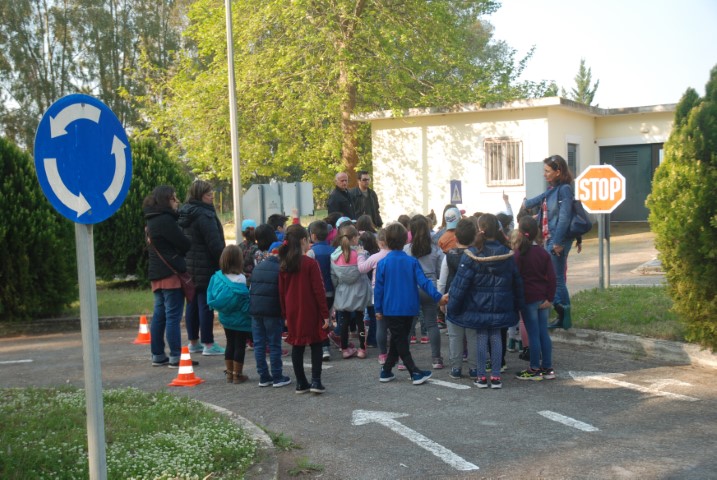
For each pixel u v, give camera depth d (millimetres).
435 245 9250
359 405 6988
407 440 5855
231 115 16094
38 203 12883
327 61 23234
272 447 5613
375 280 7859
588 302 10711
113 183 3941
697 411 6336
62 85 49938
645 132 25344
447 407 6785
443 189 24359
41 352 10508
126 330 12453
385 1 23531
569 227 8727
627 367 8078
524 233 7648
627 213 26641
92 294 3834
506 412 6531
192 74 27781
